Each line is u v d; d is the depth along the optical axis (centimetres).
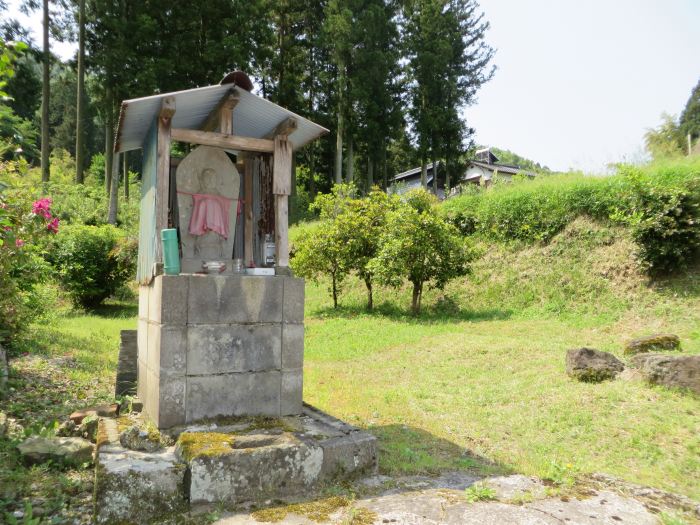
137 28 2381
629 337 1102
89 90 2795
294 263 1739
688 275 1220
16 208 729
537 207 1633
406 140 3522
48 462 453
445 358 1013
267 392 535
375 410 726
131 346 705
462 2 3409
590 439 609
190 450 400
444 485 454
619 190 1448
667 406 661
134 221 2578
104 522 355
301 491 422
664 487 491
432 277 1579
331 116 3150
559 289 1406
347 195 1875
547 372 861
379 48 2925
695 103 3806
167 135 542
